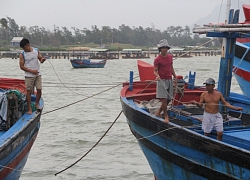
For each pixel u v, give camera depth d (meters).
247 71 13.95
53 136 15.82
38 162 12.68
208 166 7.10
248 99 10.66
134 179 11.23
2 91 10.95
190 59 105.25
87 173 11.73
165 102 8.23
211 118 7.59
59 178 11.38
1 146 6.45
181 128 7.42
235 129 8.28
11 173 7.36
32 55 8.66
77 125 17.84
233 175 6.72
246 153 6.41
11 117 8.72
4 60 101.31
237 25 8.05
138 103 10.16
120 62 91.31
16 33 160.38
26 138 7.87
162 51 8.28
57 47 140.25
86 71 57.88
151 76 11.39
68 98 27.08
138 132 8.95
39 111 8.98
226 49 8.61
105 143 14.68
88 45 152.25
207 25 8.91
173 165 8.03
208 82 7.50
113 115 20.16
